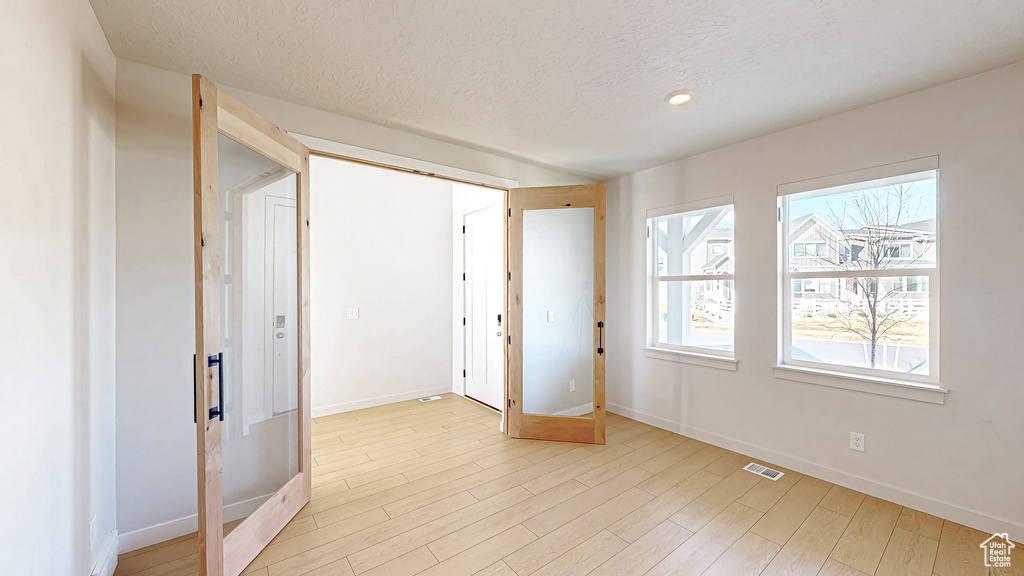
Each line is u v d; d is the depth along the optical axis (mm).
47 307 1261
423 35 1830
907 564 1884
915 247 2459
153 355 2070
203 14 1680
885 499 2459
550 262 3588
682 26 1749
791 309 2988
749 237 3141
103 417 1798
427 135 3066
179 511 2137
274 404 2252
